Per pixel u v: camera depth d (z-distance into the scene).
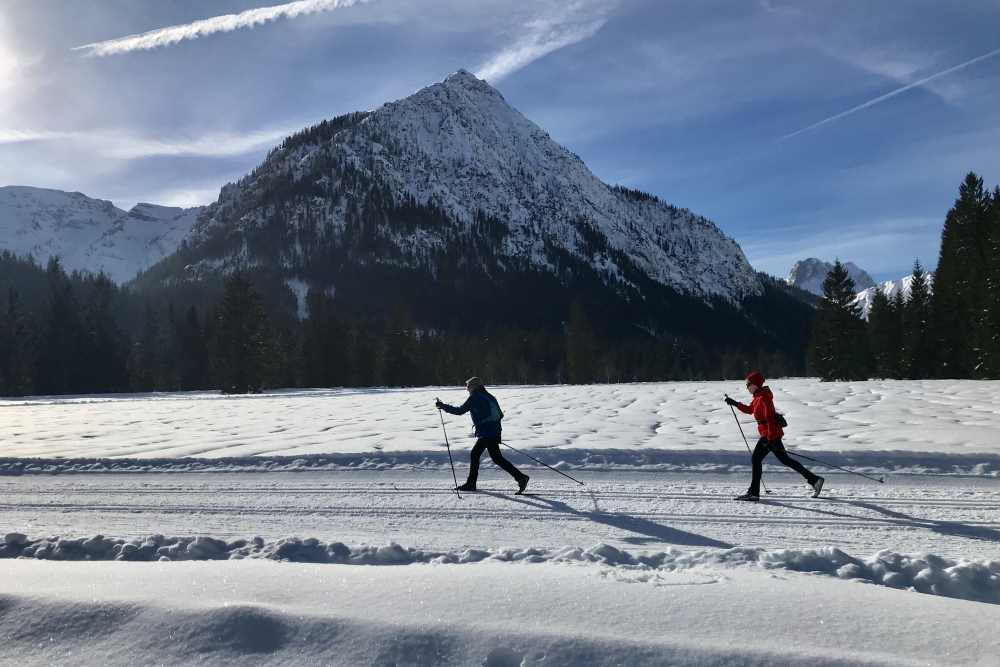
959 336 46.03
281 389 62.22
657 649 3.17
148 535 6.10
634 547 6.07
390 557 5.54
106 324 78.12
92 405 32.69
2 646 3.44
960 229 47.78
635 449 10.57
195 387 76.81
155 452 12.45
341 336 78.00
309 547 5.73
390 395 33.69
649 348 120.88
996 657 3.06
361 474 10.15
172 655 3.31
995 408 15.69
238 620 3.52
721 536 6.49
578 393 27.12
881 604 3.69
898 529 6.61
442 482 9.46
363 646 3.30
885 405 17.08
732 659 3.07
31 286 108.75
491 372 82.62
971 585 4.61
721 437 12.09
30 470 11.20
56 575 4.46
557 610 3.63
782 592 3.89
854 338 50.84
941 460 9.32
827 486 8.66
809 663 3.01
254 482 9.81
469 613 3.59
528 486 9.09
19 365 70.06
